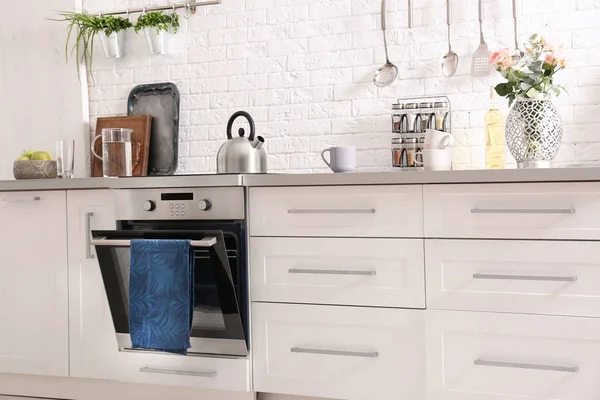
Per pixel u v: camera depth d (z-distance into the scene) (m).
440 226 2.52
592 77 3.02
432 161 2.88
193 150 3.63
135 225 2.95
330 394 2.67
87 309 3.05
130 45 3.74
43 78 3.82
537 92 2.75
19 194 3.17
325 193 2.67
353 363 2.64
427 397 2.54
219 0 3.58
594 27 3.02
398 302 2.58
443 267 2.52
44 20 3.82
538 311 2.41
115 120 3.68
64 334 3.09
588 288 2.36
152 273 2.74
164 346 2.77
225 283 2.73
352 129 3.37
